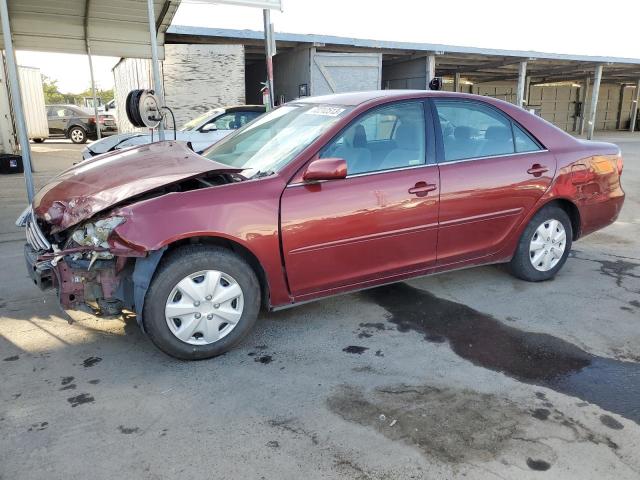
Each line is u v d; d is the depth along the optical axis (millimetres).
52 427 2643
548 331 3717
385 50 17906
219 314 3275
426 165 3881
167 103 13016
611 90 34656
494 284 4609
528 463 2381
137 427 2646
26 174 5867
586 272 4945
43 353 3408
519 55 20047
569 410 2785
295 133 3869
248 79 21172
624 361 3305
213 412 2777
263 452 2461
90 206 3219
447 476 2299
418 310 4082
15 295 4391
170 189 3410
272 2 7160
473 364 3270
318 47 16562
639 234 6430
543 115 31906
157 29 10242
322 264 3533
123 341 3584
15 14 9188
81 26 9836
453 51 18391
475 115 4195
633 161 14539
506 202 4195
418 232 3836
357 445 2506
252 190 3297
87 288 3205
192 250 3184
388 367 3236
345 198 3521
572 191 4512
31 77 21312
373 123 3779
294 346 3512
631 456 2432
